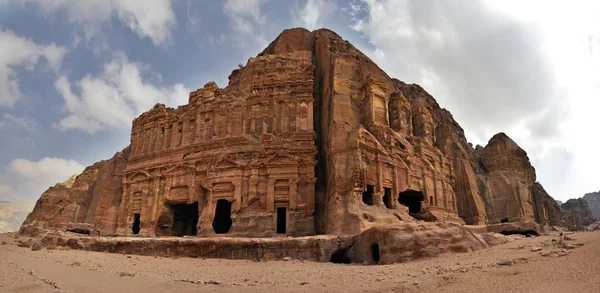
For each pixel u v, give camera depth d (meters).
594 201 140.12
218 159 46.91
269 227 41.53
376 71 52.50
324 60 54.34
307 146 45.25
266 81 51.34
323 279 17.59
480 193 58.50
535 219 60.34
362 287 14.85
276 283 17.16
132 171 55.38
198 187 47.97
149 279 18.94
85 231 54.34
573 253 15.26
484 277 14.13
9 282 16.98
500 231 32.31
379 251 23.84
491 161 62.56
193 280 18.44
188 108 55.50
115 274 20.73
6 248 34.88
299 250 28.98
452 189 51.03
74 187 67.62
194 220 53.69
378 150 40.66
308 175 43.66
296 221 41.62
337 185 37.44
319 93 53.03
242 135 48.16
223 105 51.38
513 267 14.95
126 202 54.41
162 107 58.00
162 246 31.92
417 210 47.25
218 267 24.23
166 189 50.28
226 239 30.50
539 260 15.30
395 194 40.69
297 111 47.84
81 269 22.52
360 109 46.81
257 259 28.77
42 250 33.91
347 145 39.72
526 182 60.59
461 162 56.06
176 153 52.50
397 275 16.92
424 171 46.19
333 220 35.91
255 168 45.00
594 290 10.55
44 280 17.67
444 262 19.09
